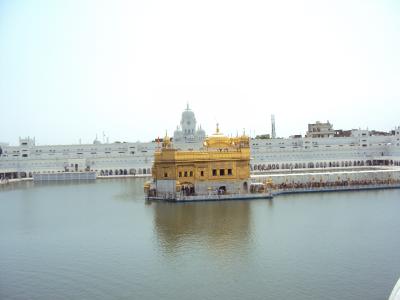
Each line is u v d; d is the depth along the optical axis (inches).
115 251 2443.4
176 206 3855.8
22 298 1820.9
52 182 7613.2
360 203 3860.7
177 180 4252.0
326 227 2881.4
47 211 3996.1
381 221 3053.6
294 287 1840.6
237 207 3698.3
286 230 2802.7
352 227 2876.5
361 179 5206.7
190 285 1894.7
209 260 2209.6
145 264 2185.0
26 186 6884.8
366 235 2659.9
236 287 1856.5
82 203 4480.8
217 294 1793.8
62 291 1886.1
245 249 2384.4
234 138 4628.4
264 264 2128.4
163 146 4490.7
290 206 3722.9
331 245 2440.9
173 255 2314.2
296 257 2229.3
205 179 4271.7
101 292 1859.0
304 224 2977.4
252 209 3590.1
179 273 2041.1
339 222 3036.4
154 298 1776.6
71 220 3452.3
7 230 3144.7
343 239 2568.9
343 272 2005.4
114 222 3265.3
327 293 1776.6
